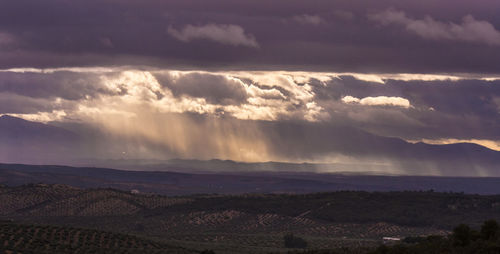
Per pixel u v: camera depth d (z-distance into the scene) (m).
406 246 144.38
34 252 180.38
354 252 165.12
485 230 136.50
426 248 137.50
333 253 170.00
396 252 139.62
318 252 177.12
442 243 138.88
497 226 136.62
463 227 137.50
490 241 130.12
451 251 130.88
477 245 128.88
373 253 142.88
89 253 190.25
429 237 147.38
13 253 175.50
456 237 137.25
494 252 124.75
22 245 186.25
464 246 133.00
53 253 182.50
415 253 136.25
